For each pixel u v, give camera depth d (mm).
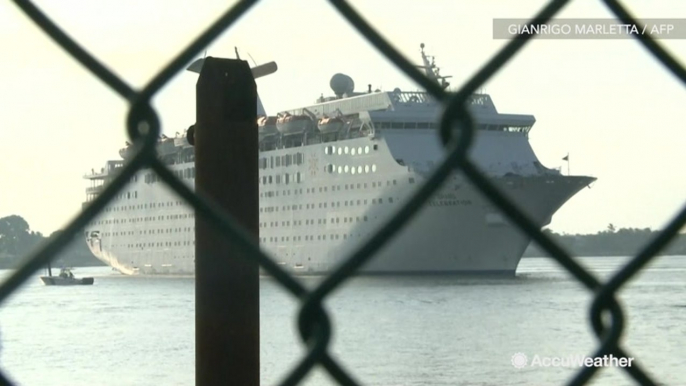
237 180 15211
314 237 164375
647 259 5879
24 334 96812
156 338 92812
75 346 85875
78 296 154250
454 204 148125
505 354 79625
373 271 153000
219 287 14461
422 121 156375
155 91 5121
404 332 95562
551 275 166125
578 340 87688
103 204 4996
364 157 157250
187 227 181375
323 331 5449
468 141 5621
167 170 5168
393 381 68188
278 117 174625
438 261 150250
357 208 158125
